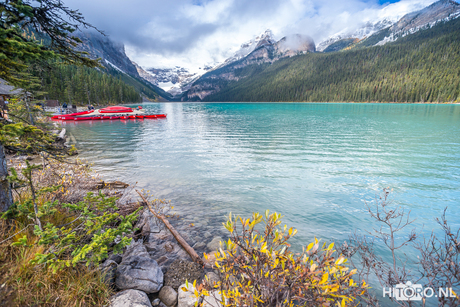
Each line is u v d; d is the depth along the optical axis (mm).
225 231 5734
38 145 3520
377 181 9688
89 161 12883
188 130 28312
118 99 120188
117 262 4039
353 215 6703
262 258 2240
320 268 2146
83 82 86688
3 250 2867
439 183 9414
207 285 2467
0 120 2924
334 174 10664
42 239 2852
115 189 8172
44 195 4723
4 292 2428
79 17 3408
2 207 3312
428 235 5551
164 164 12508
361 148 16688
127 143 19234
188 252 4742
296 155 14664
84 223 3689
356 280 3773
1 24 2779
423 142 18781
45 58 3160
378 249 4914
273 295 2178
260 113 61156
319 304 2074
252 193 8398
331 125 32219
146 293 3494
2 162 3268
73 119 41500
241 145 18250
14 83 3248
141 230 5336
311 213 6832
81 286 2879
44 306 2480
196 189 8758
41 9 3049
